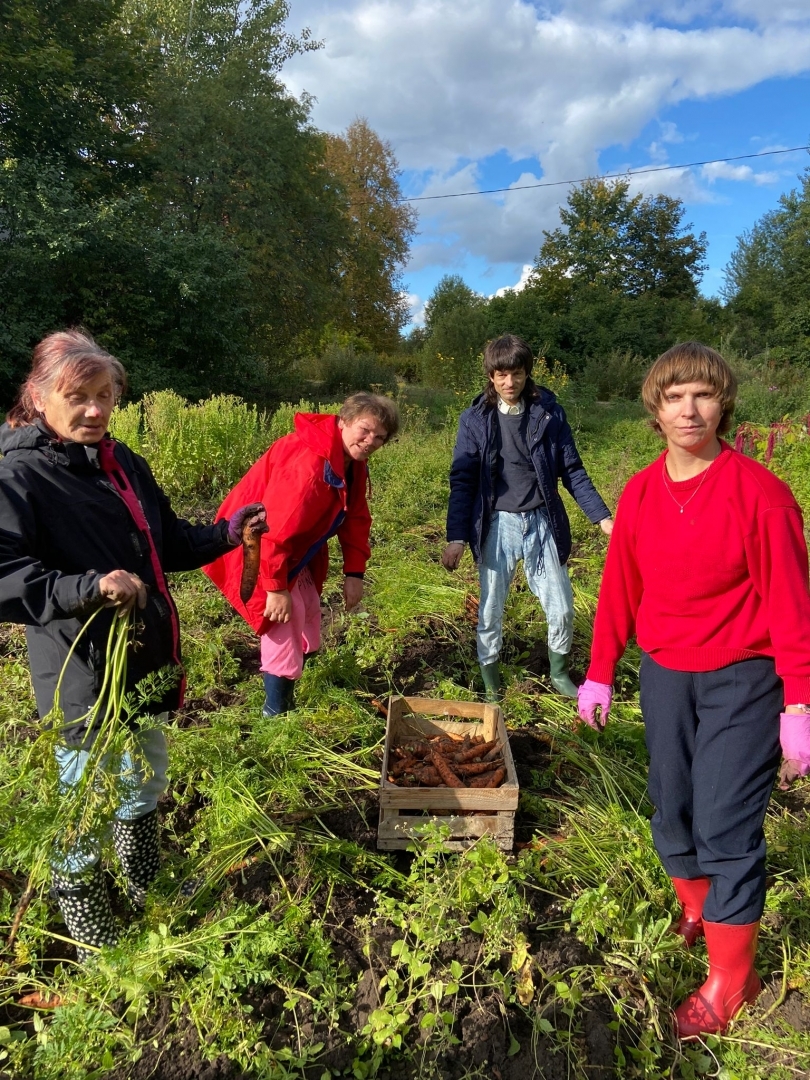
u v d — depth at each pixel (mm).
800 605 1892
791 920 2496
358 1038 2061
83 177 16328
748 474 1958
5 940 2307
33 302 14930
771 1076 1996
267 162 20453
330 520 3195
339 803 2953
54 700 1981
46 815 1854
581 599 5340
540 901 2559
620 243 40531
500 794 2682
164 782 2389
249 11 22141
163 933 2100
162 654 2199
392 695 3910
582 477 3744
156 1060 1960
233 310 17984
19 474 1885
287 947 2234
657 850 2318
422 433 13992
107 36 17203
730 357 23203
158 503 2414
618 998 2211
